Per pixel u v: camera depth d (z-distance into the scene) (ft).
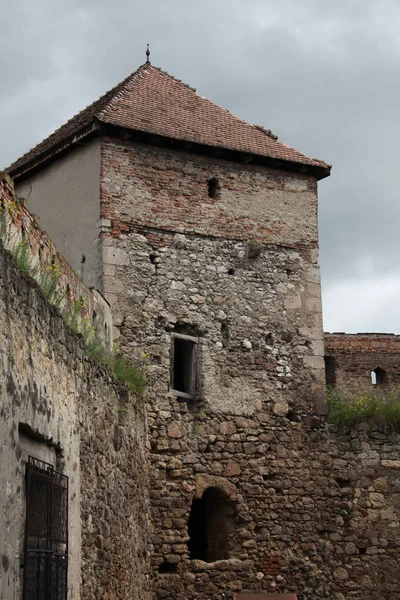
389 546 57.21
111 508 40.34
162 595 51.37
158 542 51.96
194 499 55.21
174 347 55.98
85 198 56.75
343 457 58.13
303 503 56.49
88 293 47.26
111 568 39.50
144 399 52.42
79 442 34.94
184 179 58.13
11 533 25.08
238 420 56.29
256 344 57.98
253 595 53.67
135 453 47.91
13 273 27.02
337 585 55.77
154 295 55.52
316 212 61.87
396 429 59.41
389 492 58.18
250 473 55.72
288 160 60.64
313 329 59.98
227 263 58.29
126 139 56.70
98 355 40.86
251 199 60.03
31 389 28.09
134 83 61.11
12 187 33.63
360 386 78.13
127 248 55.42
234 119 62.49
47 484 28.86
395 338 79.92
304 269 60.64
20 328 27.43
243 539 54.49
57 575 29.66
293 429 57.67
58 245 58.18
